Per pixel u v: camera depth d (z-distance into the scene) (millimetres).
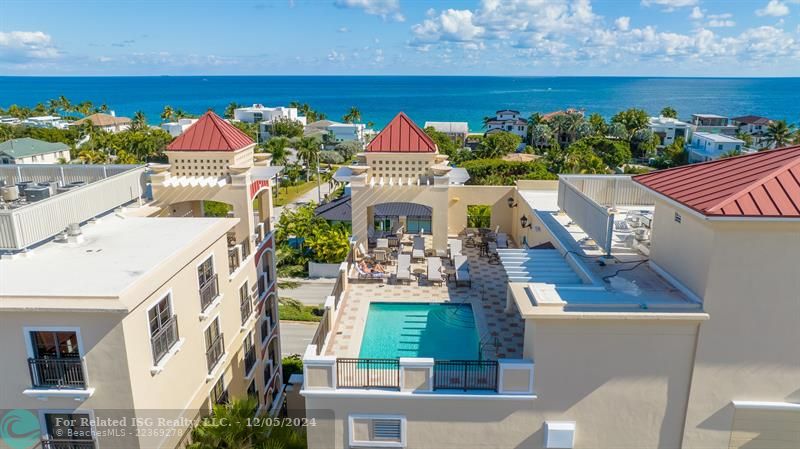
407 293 18859
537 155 113625
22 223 14383
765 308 11539
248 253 21891
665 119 137125
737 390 12094
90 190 17484
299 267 47781
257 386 23078
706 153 103375
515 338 15547
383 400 12258
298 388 20766
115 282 12617
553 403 12273
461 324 16719
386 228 40031
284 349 33750
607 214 14922
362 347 15180
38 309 11539
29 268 13602
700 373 12000
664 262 14047
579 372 12070
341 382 12648
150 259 14336
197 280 16391
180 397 15234
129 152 96062
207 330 17406
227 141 22078
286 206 72500
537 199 23672
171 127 125062
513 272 15078
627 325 11727
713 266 11406
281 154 88688
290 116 149125
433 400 12227
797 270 11250
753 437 12383
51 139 99750
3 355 12203
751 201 10984
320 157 103188
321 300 42000
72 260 14258
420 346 15320
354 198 21578
